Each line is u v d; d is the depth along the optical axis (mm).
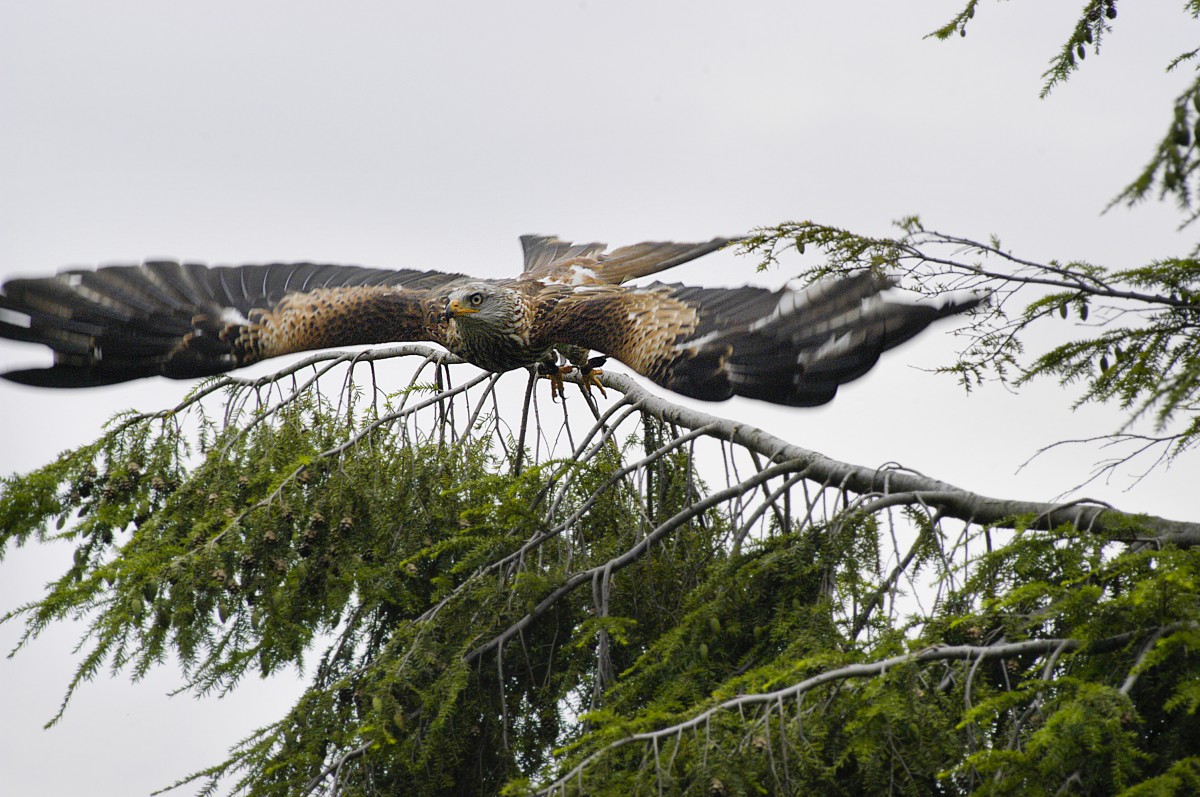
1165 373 8336
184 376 13727
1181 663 7449
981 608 8414
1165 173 7098
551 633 11344
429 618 11102
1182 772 6453
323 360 14242
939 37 10781
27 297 13469
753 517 10547
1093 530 9289
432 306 14141
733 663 10055
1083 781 6965
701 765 7895
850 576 9742
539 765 11062
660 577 11281
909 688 7773
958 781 7965
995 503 9961
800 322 10484
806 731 8039
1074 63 10109
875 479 10656
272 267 14742
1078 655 7719
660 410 12547
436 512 12438
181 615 11250
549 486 11664
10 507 12633
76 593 11281
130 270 13961
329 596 11656
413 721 10828
